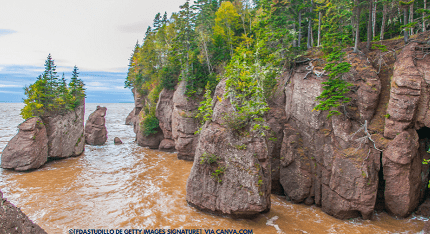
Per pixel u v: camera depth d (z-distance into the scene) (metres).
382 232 14.31
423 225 14.84
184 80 32.91
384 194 15.95
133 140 48.97
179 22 36.19
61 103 31.78
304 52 22.08
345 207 15.65
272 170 20.55
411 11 22.00
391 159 15.23
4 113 116.38
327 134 17.30
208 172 16.45
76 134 35.03
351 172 15.52
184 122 31.42
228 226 14.96
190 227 14.76
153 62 45.62
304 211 17.36
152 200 18.89
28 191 20.69
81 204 18.05
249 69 17.58
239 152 15.62
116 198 19.28
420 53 16.48
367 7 22.72
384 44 19.67
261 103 16.06
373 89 17.05
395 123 15.53
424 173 16.44
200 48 34.06
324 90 16.59
